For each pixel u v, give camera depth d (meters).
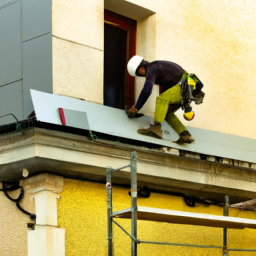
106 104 16.53
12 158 13.32
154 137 15.10
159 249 15.59
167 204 16.09
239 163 16.77
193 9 18.31
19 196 14.00
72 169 13.88
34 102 13.24
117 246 14.66
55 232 13.52
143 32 17.41
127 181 15.00
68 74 14.68
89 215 14.31
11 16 15.36
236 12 19.45
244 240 17.67
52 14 14.64
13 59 15.04
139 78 17.19
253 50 19.53
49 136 13.09
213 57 18.48
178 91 14.99
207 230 16.81
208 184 16.05
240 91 18.86
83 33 15.24
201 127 17.66
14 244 13.81
